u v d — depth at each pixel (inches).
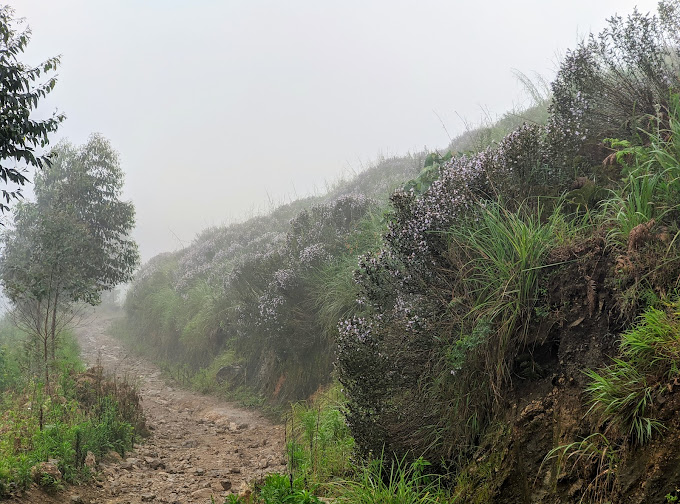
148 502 226.2
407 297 211.5
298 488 171.8
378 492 164.2
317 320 378.0
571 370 148.5
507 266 178.2
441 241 205.5
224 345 559.8
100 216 650.2
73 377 384.8
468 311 185.9
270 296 422.9
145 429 345.7
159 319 798.5
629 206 166.4
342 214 459.8
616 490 113.0
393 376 195.3
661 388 115.2
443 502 155.9
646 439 112.7
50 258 471.5
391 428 191.5
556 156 210.5
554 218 187.8
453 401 179.5
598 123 227.3
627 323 142.6
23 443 248.1
